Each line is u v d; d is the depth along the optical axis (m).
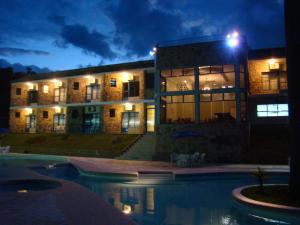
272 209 8.79
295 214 8.48
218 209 9.91
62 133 37.38
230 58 24.59
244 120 24.66
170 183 15.57
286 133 26.72
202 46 25.52
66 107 38.72
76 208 8.46
